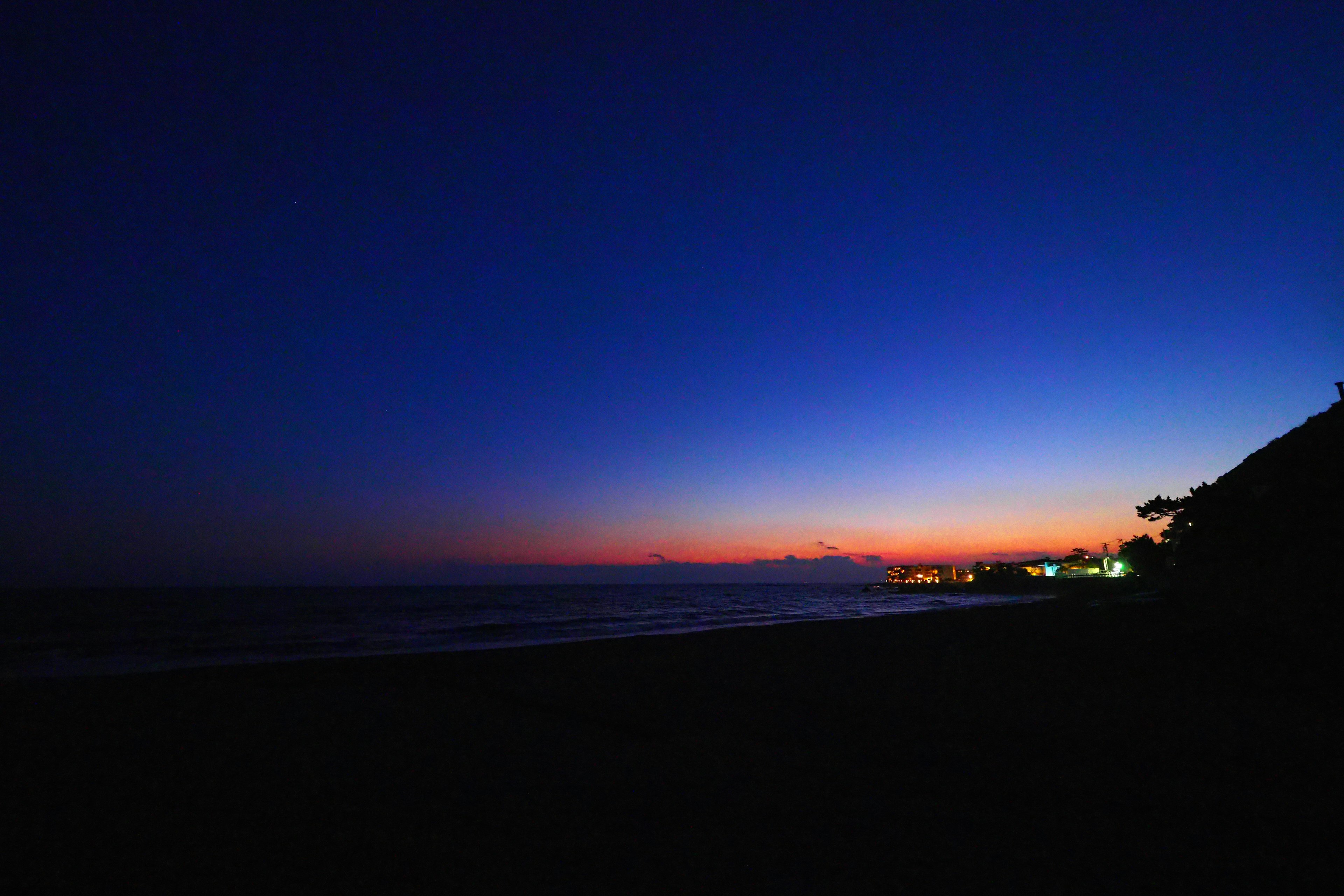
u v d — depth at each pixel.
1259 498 10.39
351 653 21.66
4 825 4.87
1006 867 4.04
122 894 3.76
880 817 4.94
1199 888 3.72
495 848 4.42
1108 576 79.06
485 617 44.09
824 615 46.91
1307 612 9.44
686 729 7.96
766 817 4.96
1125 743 6.83
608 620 41.03
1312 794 5.24
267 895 3.75
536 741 7.43
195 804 5.34
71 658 20.62
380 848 4.43
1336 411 10.67
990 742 7.08
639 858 4.25
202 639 26.89
